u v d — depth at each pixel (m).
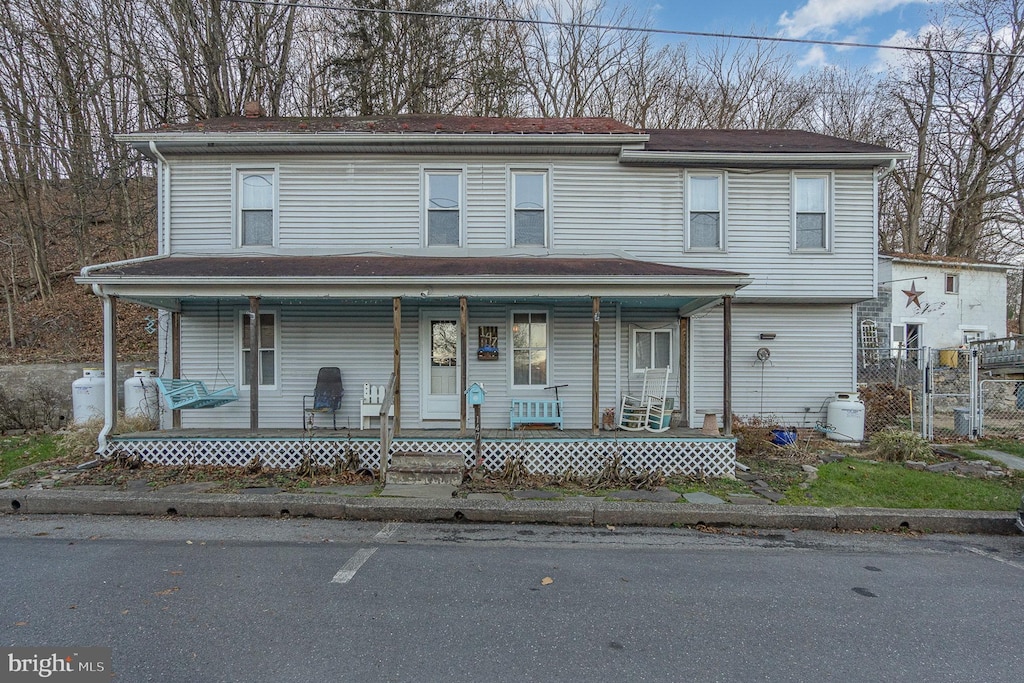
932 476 7.01
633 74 22.08
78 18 15.19
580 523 5.50
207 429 8.33
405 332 9.42
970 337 17.11
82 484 6.27
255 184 9.49
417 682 2.62
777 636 3.15
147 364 10.97
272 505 5.60
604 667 2.78
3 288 14.92
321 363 9.37
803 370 10.14
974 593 3.85
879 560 4.55
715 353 10.07
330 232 9.45
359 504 5.57
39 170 15.92
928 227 23.83
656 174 9.67
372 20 18.03
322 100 19.20
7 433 9.38
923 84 22.16
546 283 7.45
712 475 7.23
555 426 9.27
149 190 17.77
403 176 9.49
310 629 3.14
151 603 3.47
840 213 9.77
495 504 5.66
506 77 19.45
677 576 4.09
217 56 16.69
